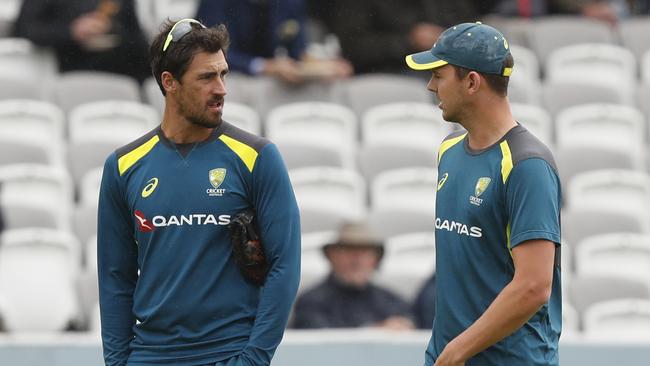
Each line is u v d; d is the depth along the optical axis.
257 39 39.34
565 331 29.91
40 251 30.75
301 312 27.73
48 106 38.12
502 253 14.70
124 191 15.55
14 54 40.59
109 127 38.12
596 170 39.31
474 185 14.77
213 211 15.18
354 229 28.14
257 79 39.88
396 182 36.78
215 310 15.22
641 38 48.22
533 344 14.84
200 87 14.93
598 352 24.27
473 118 14.91
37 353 23.64
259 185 15.24
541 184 14.29
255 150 15.29
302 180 35.69
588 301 31.47
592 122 42.06
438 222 15.31
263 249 15.35
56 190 34.62
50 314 29.62
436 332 15.44
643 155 42.03
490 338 14.34
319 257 31.75
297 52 39.78
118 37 39.81
